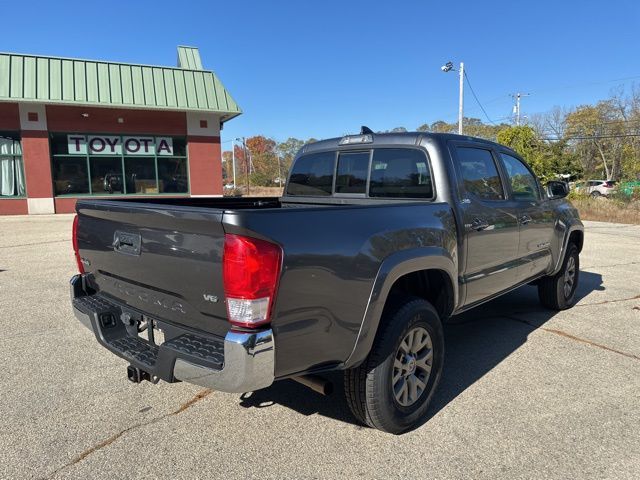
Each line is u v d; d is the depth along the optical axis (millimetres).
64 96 18422
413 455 2818
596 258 9836
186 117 21594
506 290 4496
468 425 3156
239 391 2266
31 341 4684
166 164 21641
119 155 20688
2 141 18906
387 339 2867
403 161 3891
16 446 2885
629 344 4656
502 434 3041
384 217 2934
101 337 3051
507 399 3518
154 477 2604
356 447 2906
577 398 3527
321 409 3393
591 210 22641
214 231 2297
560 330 5082
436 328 3248
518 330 5094
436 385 3305
